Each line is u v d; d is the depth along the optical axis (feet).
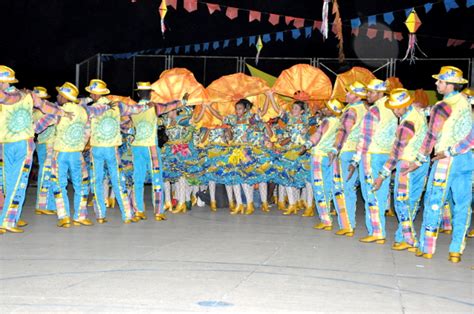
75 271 19.48
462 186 22.79
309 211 34.60
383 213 26.43
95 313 15.14
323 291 17.92
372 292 18.03
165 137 34.32
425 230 23.44
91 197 37.68
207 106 34.35
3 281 18.04
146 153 31.22
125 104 29.89
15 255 21.77
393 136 25.82
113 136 29.71
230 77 35.19
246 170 34.53
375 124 25.82
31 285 17.65
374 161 25.86
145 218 31.86
